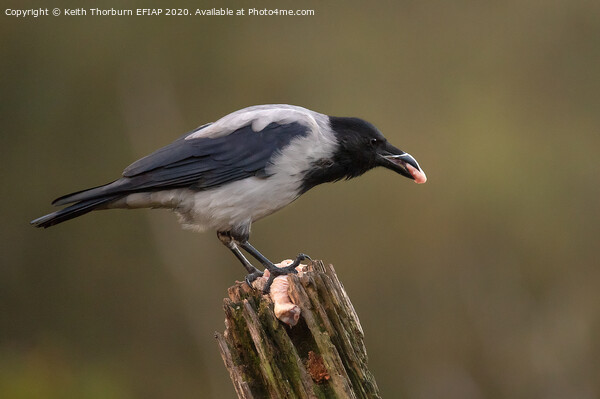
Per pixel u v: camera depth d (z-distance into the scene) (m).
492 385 15.91
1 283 17.58
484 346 16.34
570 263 17.50
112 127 18.28
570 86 19.25
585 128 18.84
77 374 16.81
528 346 16.16
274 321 5.42
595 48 19.44
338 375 5.25
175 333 17.20
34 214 17.88
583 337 16.16
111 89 18.38
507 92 19.09
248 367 5.54
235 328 5.59
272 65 18.72
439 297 17.00
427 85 19.00
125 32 18.52
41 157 18.06
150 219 17.36
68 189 17.97
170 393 16.73
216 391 16.55
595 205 17.98
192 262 17.16
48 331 17.52
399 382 16.45
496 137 18.33
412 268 17.25
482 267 17.23
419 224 17.52
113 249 17.72
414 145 18.27
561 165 18.33
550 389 15.62
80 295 17.66
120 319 17.50
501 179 17.86
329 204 17.48
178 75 18.58
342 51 19.05
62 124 18.17
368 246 17.30
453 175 17.89
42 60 18.22
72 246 17.81
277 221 17.27
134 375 16.97
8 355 17.06
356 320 5.55
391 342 16.80
